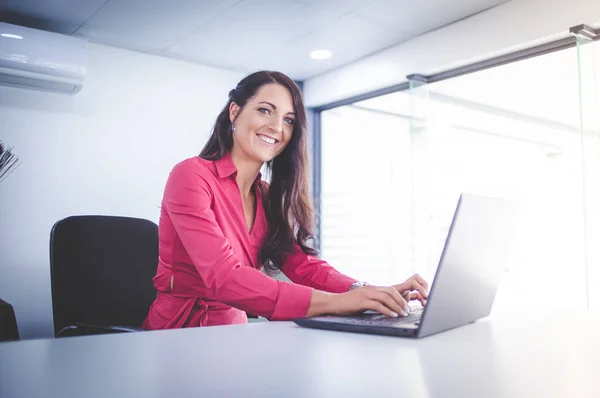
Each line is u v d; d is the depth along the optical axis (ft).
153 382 1.52
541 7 8.57
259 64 12.25
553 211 13.66
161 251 4.33
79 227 5.68
